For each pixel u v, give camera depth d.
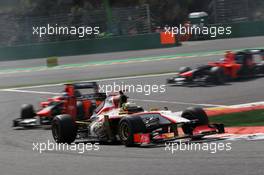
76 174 25.22
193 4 165.50
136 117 33.03
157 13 160.25
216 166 24.55
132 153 30.38
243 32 134.62
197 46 121.12
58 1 154.50
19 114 59.34
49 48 127.31
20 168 28.00
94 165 27.27
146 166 25.89
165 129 34.00
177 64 93.81
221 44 120.62
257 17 146.88
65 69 102.38
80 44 126.19
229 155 27.28
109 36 138.00
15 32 139.75
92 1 160.12
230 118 44.91
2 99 72.38
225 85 68.44
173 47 123.50
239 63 71.81
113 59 111.12
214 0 147.38
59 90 76.81
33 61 122.06
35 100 69.44
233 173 22.77
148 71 88.50
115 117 35.00
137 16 141.12
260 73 73.31
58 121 37.03
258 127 37.97
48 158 30.88
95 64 105.81
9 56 128.00
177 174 23.50
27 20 139.88
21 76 97.75
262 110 47.12
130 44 125.31
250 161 25.14
